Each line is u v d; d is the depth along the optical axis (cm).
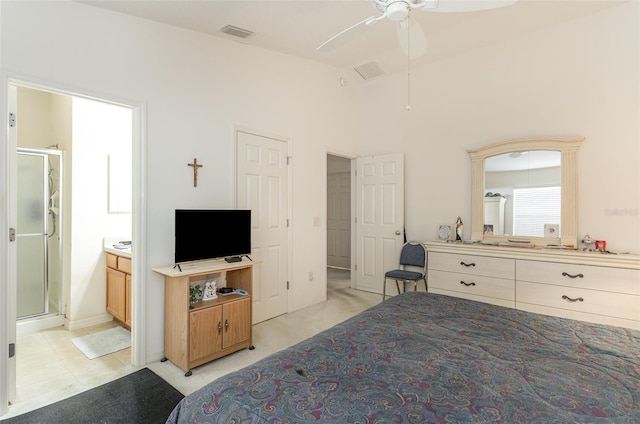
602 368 127
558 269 314
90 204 352
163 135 274
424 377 119
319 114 439
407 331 163
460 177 422
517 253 336
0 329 201
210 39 309
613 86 322
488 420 96
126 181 377
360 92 513
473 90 411
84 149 347
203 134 303
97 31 237
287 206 393
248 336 294
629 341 154
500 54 390
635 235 311
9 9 200
